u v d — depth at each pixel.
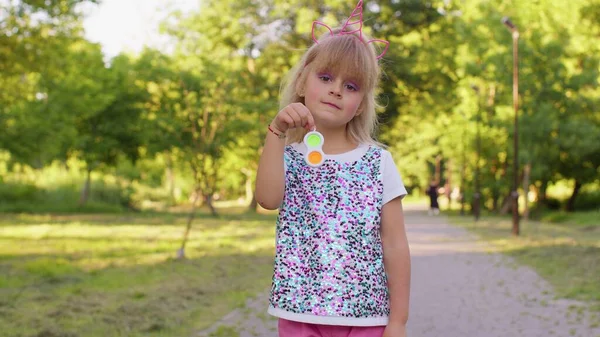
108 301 8.44
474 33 30.33
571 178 32.56
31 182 35.22
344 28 2.53
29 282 9.83
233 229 22.86
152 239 17.81
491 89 31.44
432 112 39.38
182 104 23.64
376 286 2.38
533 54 26.73
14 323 6.98
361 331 2.36
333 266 2.35
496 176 36.00
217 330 7.02
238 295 9.29
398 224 2.45
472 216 36.72
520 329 7.48
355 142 2.51
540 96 27.14
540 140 27.45
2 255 13.14
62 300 8.38
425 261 14.20
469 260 14.32
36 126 21.00
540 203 34.94
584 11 28.17
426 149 48.78
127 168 42.50
